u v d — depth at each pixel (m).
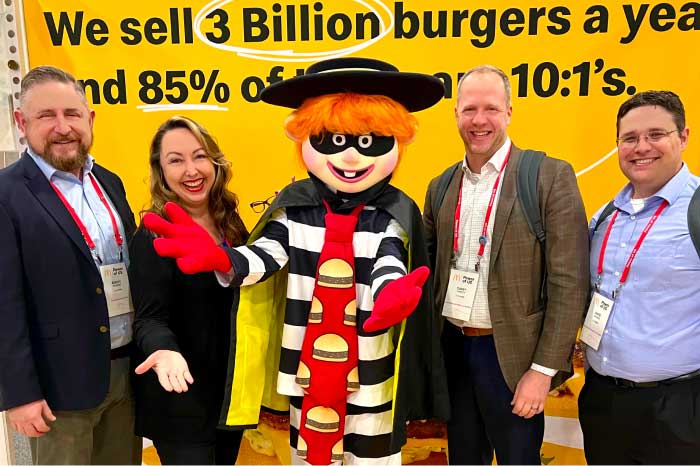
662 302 1.35
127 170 2.06
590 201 2.02
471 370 1.58
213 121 2.03
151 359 1.21
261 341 1.33
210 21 1.98
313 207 1.31
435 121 2.00
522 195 1.45
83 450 1.51
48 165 1.45
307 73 1.27
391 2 1.94
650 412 1.38
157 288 1.35
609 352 1.43
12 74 1.97
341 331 1.24
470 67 1.96
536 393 1.42
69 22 1.98
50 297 1.40
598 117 1.97
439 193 1.65
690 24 1.91
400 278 1.09
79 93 1.45
